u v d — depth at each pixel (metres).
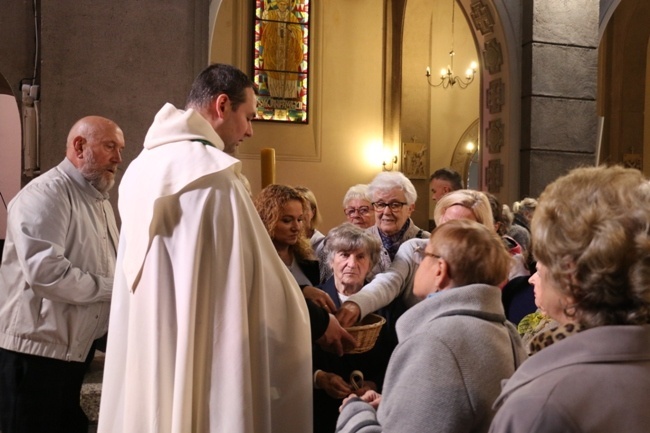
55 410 2.80
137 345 1.89
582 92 6.41
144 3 4.86
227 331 1.83
